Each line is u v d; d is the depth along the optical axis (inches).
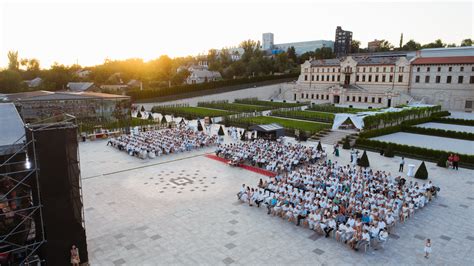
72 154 693.3
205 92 4475.9
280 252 765.9
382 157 1658.5
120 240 816.9
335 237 834.8
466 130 2330.2
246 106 3831.2
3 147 669.9
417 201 976.3
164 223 909.2
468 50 3572.8
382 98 3784.5
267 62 6437.0
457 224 908.6
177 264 716.7
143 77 6766.7
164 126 2486.5
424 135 2198.6
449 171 1414.9
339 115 2033.7
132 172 1378.0
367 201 936.9
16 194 745.6
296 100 4712.1
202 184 1227.9
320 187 1093.1
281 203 950.4
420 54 3882.9
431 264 716.7
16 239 706.8
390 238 833.5
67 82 5536.4
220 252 763.4
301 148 1620.3
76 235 701.9
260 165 1450.5
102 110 2228.1
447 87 3467.0
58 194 675.4
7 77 3927.2
